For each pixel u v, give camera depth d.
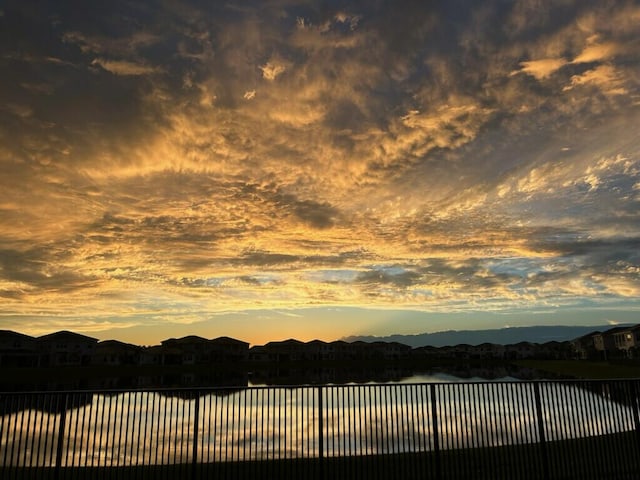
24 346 92.19
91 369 92.12
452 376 89.50
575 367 90.31
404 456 8.37
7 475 7.49
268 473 8.63
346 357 142.75
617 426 8.84
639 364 75.31
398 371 115.38
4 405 7.68
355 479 8.27
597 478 8.45
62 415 7.82
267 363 132.12
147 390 8.21
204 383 76.19
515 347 155.12
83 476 7.76
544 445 8.55
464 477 8.44
